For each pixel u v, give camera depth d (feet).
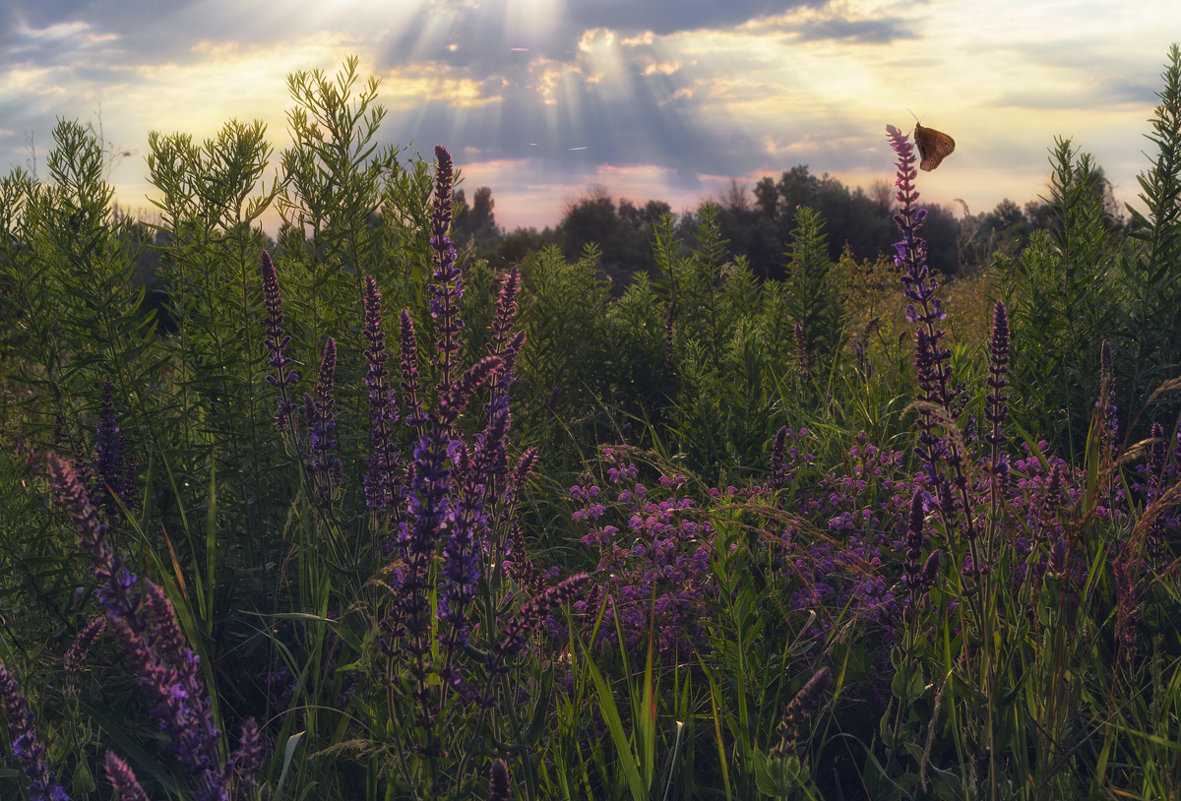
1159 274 17.44
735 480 16.52
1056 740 8.27
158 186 14.46
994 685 8.22
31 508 13.23
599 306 24.52
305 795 8.70
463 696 7.92
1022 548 11.16
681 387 20.33
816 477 15.30
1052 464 13.01
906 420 17.89
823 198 129.29
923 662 10.25
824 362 22.79
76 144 13.55
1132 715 9.28
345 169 15.01
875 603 10.46
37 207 13.91
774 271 124.77
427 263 15.52
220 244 14.48
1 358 15.84
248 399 14.29
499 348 10.11
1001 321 9.64
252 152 14.24
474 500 7.62
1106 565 10.82
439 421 7.44
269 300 12.19
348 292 15.12
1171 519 10.94
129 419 13.76
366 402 14.78
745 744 8.68
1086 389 17.17
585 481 14.64
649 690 8.11
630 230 143.43
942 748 9.61
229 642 12.45
